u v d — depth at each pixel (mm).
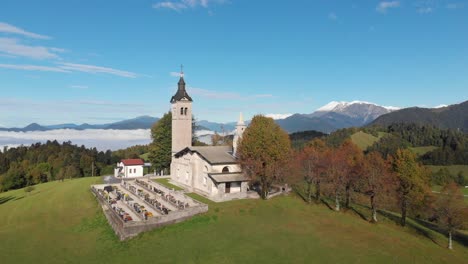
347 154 74000
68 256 44406
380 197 56188
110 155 186375
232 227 49062
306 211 59000
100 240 49312
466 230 63219
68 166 144625
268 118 67938
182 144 86312
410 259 39562
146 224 49219
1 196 98375
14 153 178875
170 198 63125
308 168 66562
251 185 74812
